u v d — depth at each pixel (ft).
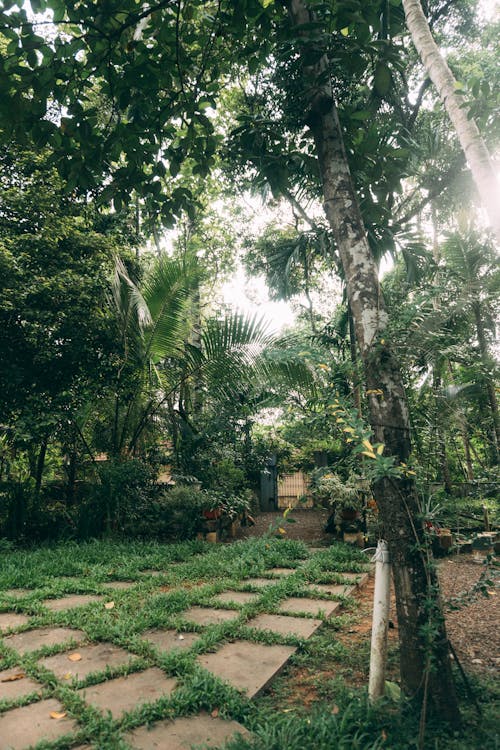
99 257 29.32
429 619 8.64
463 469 19.86
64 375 28.53
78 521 27.02
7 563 20.34
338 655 12.26
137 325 28.63
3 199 27.14
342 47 11.93
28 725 8.93
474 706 9.52
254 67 14.61
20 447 28.09
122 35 12.79
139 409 31.73
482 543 9.63
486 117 13.47
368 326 10.48
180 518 28.17
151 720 9.08
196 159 14.66
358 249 10.98
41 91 11.63
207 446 31.68
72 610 14.83
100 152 12.87
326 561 20.79
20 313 25.68
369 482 9.94
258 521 39.86
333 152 11.50
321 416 10.36
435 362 10.88
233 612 14.99
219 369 28.07
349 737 8.36
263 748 7.93
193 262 29.07
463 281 11.02
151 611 14.61
